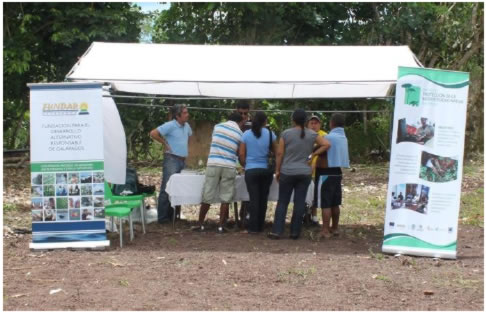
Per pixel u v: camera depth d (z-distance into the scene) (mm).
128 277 7113
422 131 8414
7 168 19219
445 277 7297
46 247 8648
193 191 10070
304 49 10461
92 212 8742
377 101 20172
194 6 19219
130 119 19141
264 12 19250
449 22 20047
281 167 9352
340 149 9453
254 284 6824
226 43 19734
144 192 10320
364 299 6289
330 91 11539
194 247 8875
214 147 9867
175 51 10336
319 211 12422
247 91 11633
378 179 17266
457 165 8430
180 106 10648
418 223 8445
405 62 9766
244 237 9633
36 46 18641
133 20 18906
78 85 8719
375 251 8711
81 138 8742
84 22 17766
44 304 6043
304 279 7051
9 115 19984
